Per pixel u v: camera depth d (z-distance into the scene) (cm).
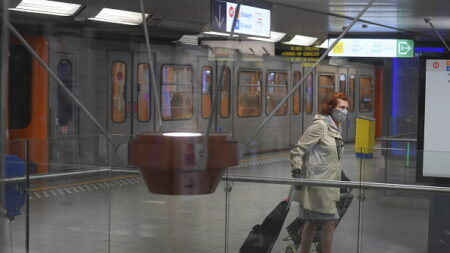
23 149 543
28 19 1072
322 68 1914
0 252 487
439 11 1141
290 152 573
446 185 573
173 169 315
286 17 1288
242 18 927
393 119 1549
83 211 591
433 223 574
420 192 575
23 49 1101
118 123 1338
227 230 592
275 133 1797
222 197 589
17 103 1114
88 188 595
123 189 609
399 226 577
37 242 549
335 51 1480
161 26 1262
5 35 246
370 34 1461
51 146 566
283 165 574
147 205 609
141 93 1384
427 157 572
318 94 1925
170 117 1466
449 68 634
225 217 591
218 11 877
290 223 577
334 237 578
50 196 562
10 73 1093
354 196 577
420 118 644
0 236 498
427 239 577
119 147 334
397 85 2088
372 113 2228
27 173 541
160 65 1417
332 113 586
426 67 637
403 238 579
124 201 610
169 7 1111
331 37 1474
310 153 571
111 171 604
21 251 530
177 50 1440
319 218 576
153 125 1425
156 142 318
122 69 1328
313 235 579
